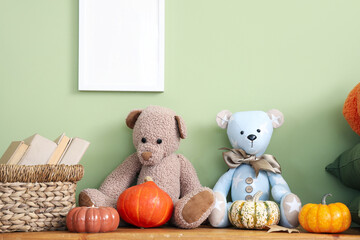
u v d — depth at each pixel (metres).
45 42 1.52
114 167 1.49
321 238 1.09
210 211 1.23
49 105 1.50
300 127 1.51
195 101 1.52
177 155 1.42
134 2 1.51
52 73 1.51
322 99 1.52
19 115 1.50
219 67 1.53
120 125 1.50
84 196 1.29
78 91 1.51
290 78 1.53
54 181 1.17
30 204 1.14
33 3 1.53
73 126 1.50
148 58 1.50
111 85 1.49
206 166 1.50
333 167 1.46
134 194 1.20
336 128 1.51
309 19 1.53
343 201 1.48
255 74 1.53
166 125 1.33
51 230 1.17
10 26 1.52
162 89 1.50
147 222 1.19
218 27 1.54
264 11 1.54
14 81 1.50
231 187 1.41
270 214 1.21
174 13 1.54
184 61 1.53
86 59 1.49
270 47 1.54
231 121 1.41
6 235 1.07
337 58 1.53
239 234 1.11
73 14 1.53
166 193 1.26
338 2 1.53
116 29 1.51
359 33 1.54
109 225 1.12
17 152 1.17
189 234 1.10
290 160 1.50
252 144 1.36
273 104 1.52
